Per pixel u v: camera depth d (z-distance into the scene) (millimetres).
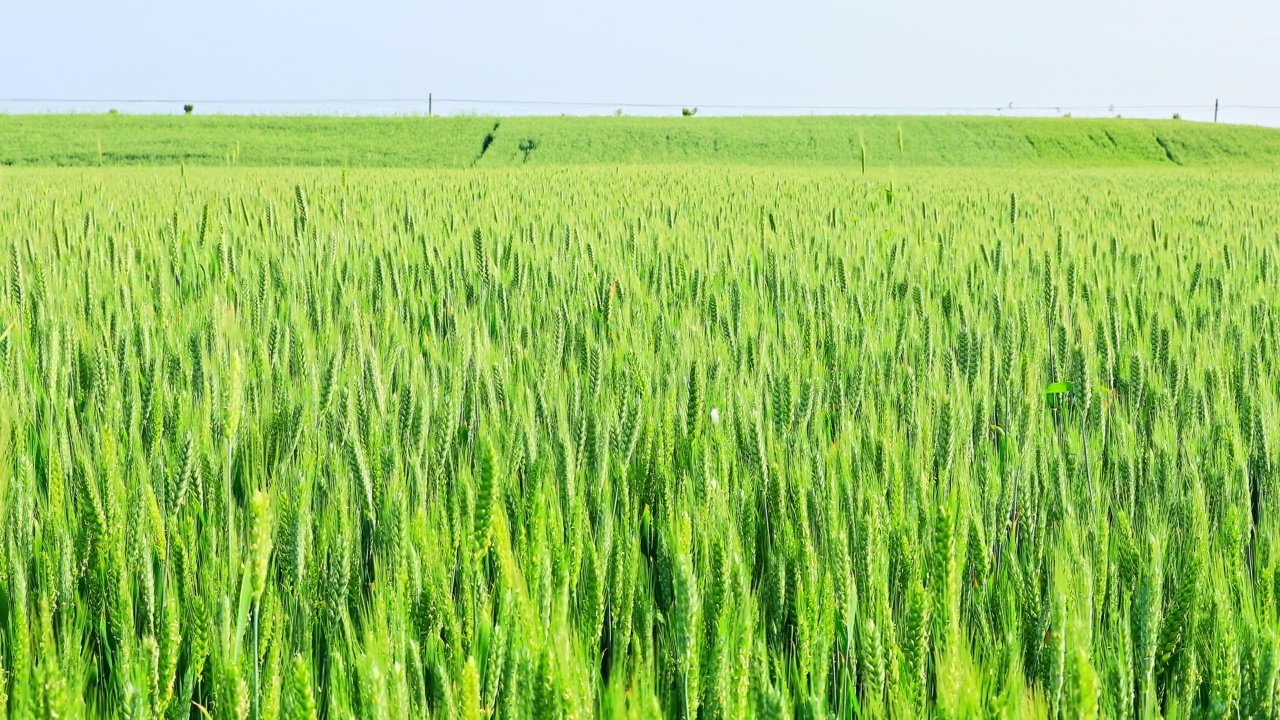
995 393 4297
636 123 80250
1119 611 2477
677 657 2092
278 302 6113
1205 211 17859
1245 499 3127
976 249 8633
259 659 2162
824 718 1838
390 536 2592
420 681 1926
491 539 2482
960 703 1882
